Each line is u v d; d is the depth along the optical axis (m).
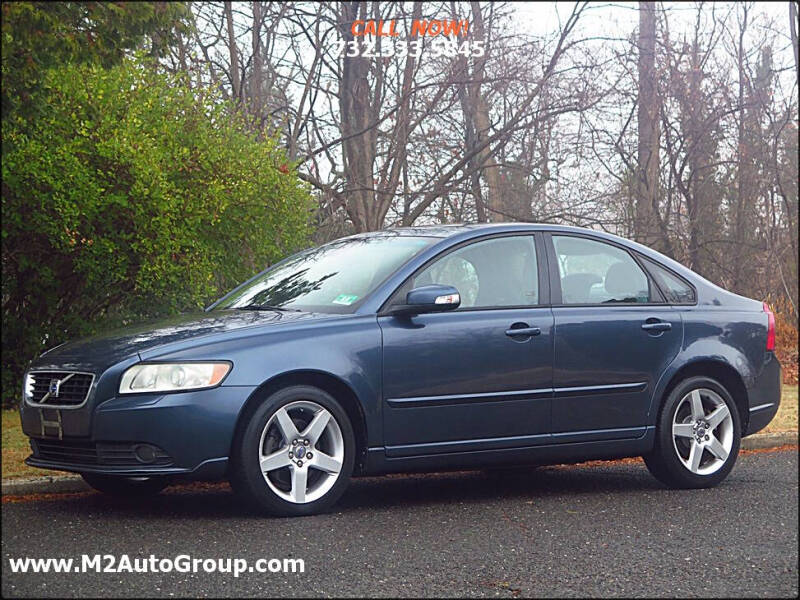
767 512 6.64
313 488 6.15
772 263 22.36
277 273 7.51
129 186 11.79
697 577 4.98
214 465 5.80
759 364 7.75
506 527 6.02
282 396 5.97
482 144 18.98
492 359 6.60
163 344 5.97
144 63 12.73
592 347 6.98
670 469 7.34
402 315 6.42
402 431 6.34
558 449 6.89
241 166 12.50
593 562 5.22
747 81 22.03
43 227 11.57
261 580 4.72
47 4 9.35
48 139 11.47
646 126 20.86
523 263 6.98
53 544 5.41
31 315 13.10
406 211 19.39
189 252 12.14
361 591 4.58
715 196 22.55
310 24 19.77
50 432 6.02
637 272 7.44
